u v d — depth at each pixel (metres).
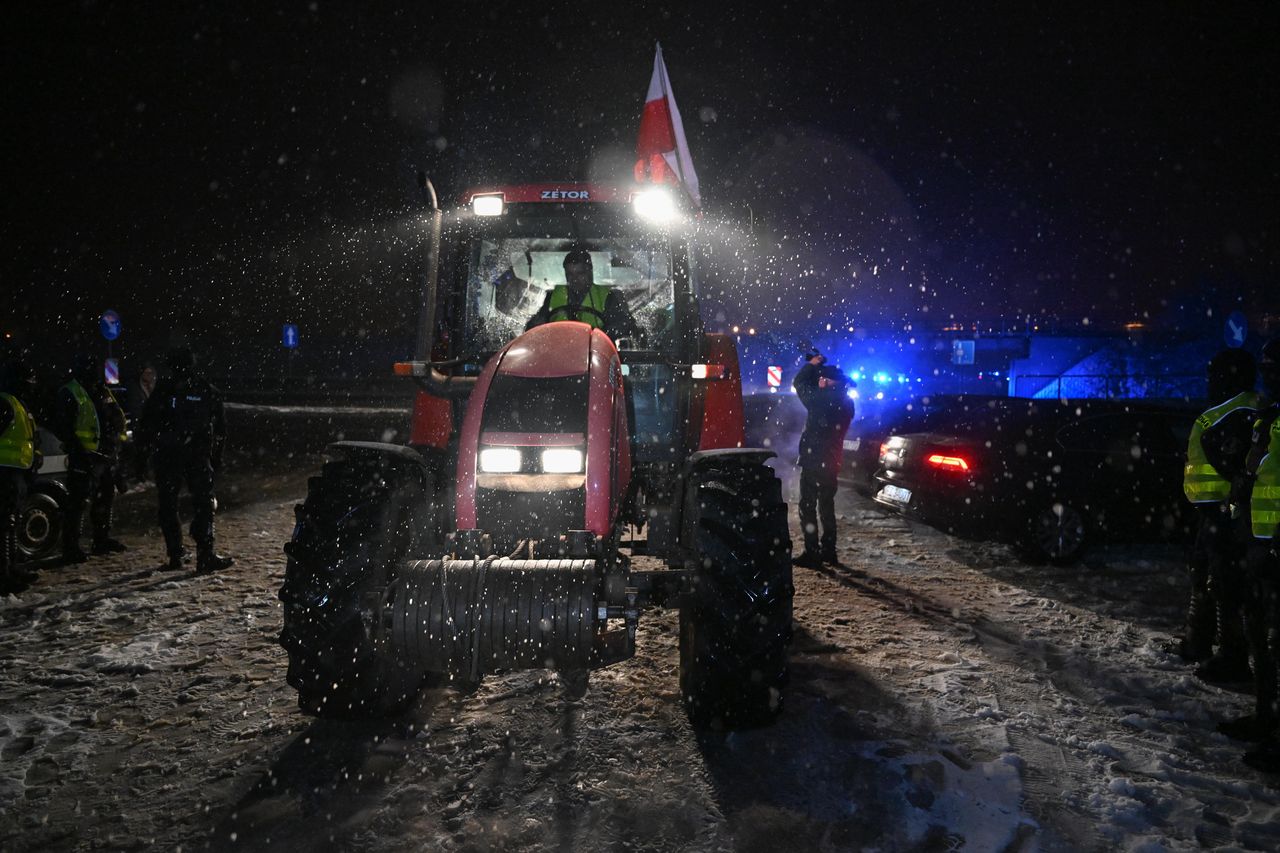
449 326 4.38
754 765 3.09
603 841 2.59
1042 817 2.75
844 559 6.66
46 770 3.08
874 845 2.58
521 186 4.46
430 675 3.94
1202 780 3.01
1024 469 6.48
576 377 3.09
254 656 4.31
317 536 3.05
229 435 15.60
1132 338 25.45
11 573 5.59
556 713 3.56
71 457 6.39
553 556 2.95
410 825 2.69
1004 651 4.46
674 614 5.03
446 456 3.80
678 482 3.59
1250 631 3.38
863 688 3.88
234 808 2.79
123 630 4.79
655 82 6.59
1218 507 4.03
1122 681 4.02
